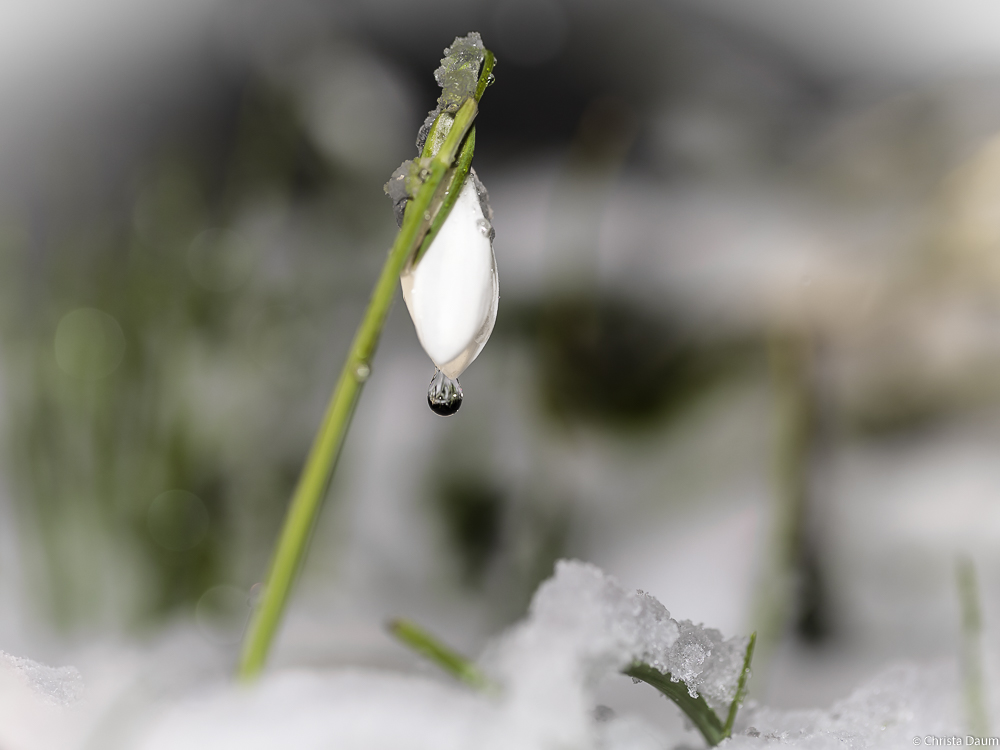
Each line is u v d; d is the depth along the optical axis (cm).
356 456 55
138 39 70
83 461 43
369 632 31
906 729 24
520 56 76
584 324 58
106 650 32
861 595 43
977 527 44
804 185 67
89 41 69
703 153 71
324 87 65
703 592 47
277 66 66
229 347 53
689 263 61
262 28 67
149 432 45
